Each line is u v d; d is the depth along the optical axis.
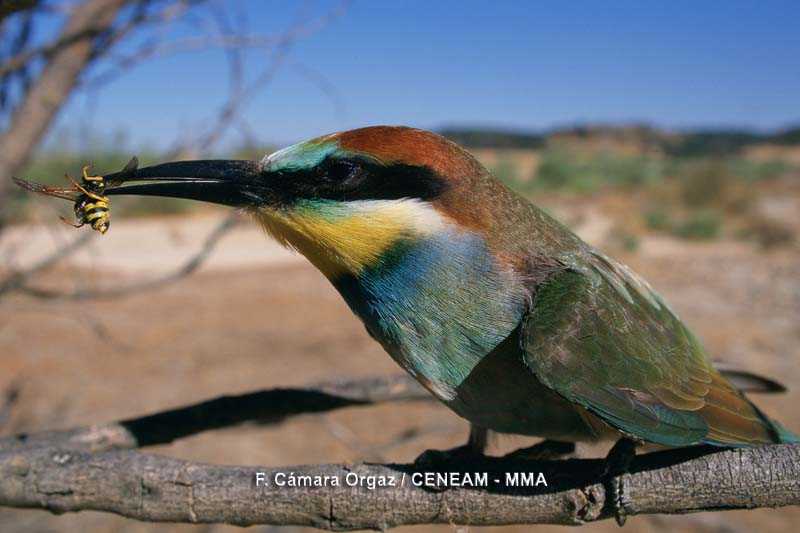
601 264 0.35
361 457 0.47
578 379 0.32
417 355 0.34
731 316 1.09
